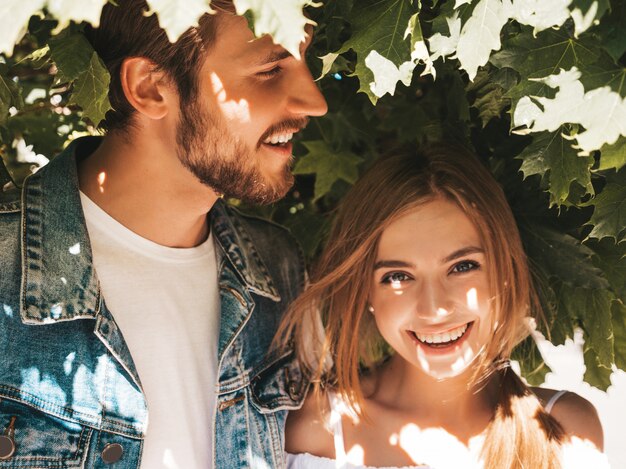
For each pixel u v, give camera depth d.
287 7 1.17
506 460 1.86
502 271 1.87
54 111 2.31
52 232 1.66
